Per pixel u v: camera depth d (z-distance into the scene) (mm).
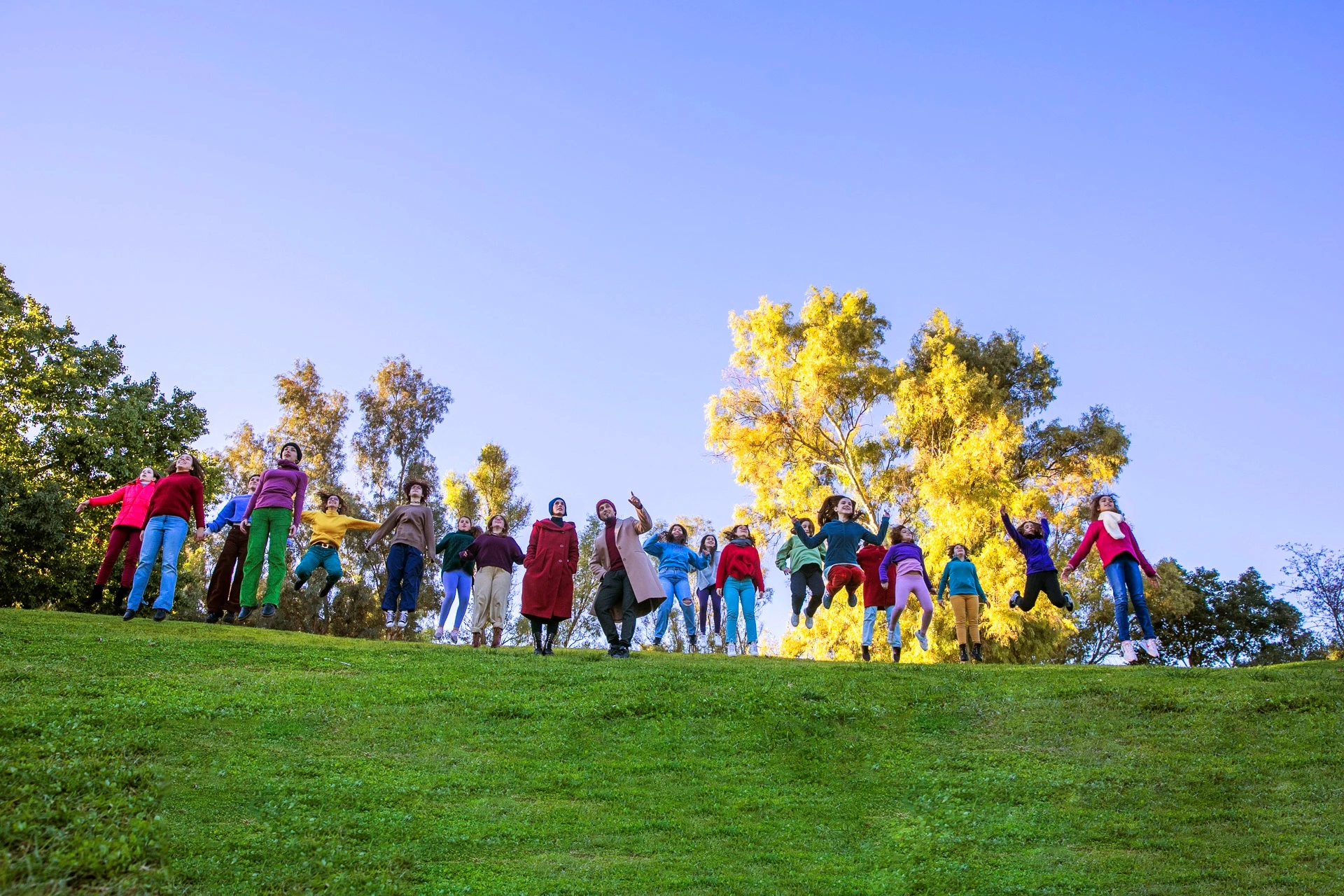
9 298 31422
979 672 12070
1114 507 13656
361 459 39438
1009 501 27391
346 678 10844
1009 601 25750
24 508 27734
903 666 12492
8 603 28500
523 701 10156
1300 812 7574
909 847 7094
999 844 7141
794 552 16328
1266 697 10203
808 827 7441
